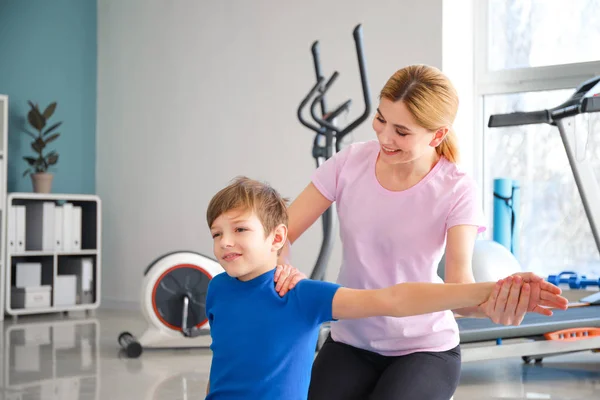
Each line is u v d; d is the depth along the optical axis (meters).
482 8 5.12
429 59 4.82
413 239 1.65
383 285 1.69
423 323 1.67
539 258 4.99
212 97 5.86
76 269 6.02
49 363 3.84
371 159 1.73
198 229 5.92
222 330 1.44
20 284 5.75
